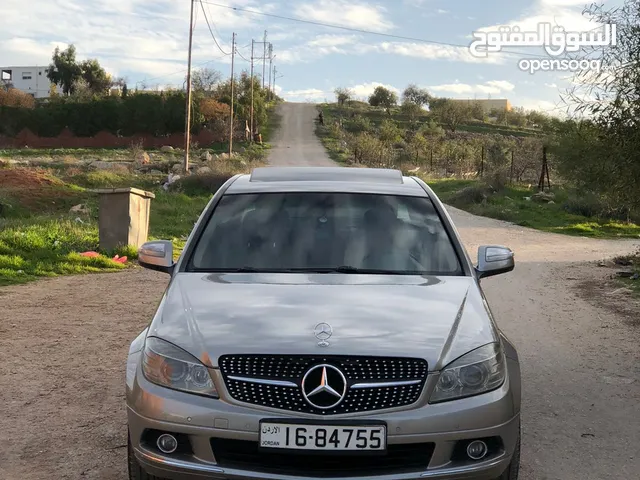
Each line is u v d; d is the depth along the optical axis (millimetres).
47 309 8984
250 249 4477
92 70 144000
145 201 14742
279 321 3564
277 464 3316
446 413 3326
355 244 4508
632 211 11695
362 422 3252
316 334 3447
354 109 146125
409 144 83688
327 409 3283
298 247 4484
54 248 13336
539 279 12586
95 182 32875
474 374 3447
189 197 28438
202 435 3318
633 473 4383
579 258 16078
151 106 92375
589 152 10984
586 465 4496
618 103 9844
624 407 5633
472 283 4250
